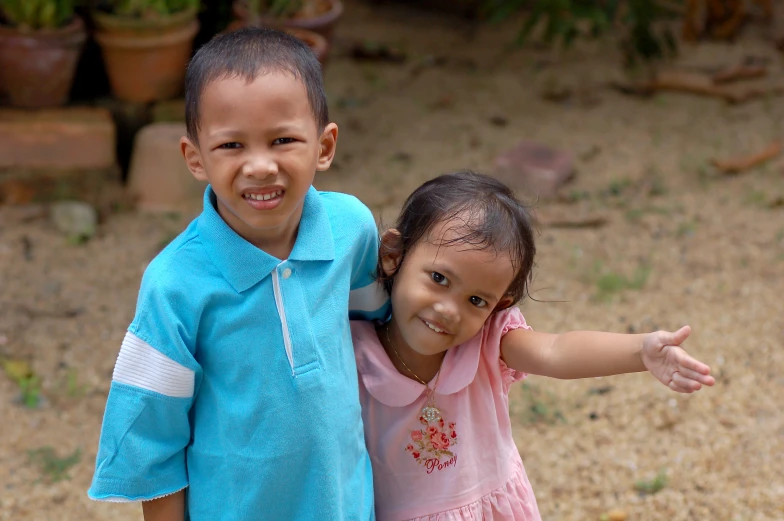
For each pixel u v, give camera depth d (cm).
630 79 570
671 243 408
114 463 150
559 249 405
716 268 388
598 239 413
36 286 373
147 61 427
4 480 283
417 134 505
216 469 155
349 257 163
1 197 417
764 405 308
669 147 491
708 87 543
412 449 177
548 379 329
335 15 492
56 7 409
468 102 543
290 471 153
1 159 413
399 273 169
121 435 149
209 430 155
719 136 501
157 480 153
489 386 179
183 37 429
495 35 637
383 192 444
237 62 140
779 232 411
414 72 580
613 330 351
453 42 628
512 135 504
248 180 140
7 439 300
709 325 351
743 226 417
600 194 448
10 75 414
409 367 177
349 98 543
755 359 331
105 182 426
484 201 163
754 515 263
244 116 138
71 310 361
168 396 149
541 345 171
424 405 176
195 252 150
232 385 152
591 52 606
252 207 143
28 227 409
